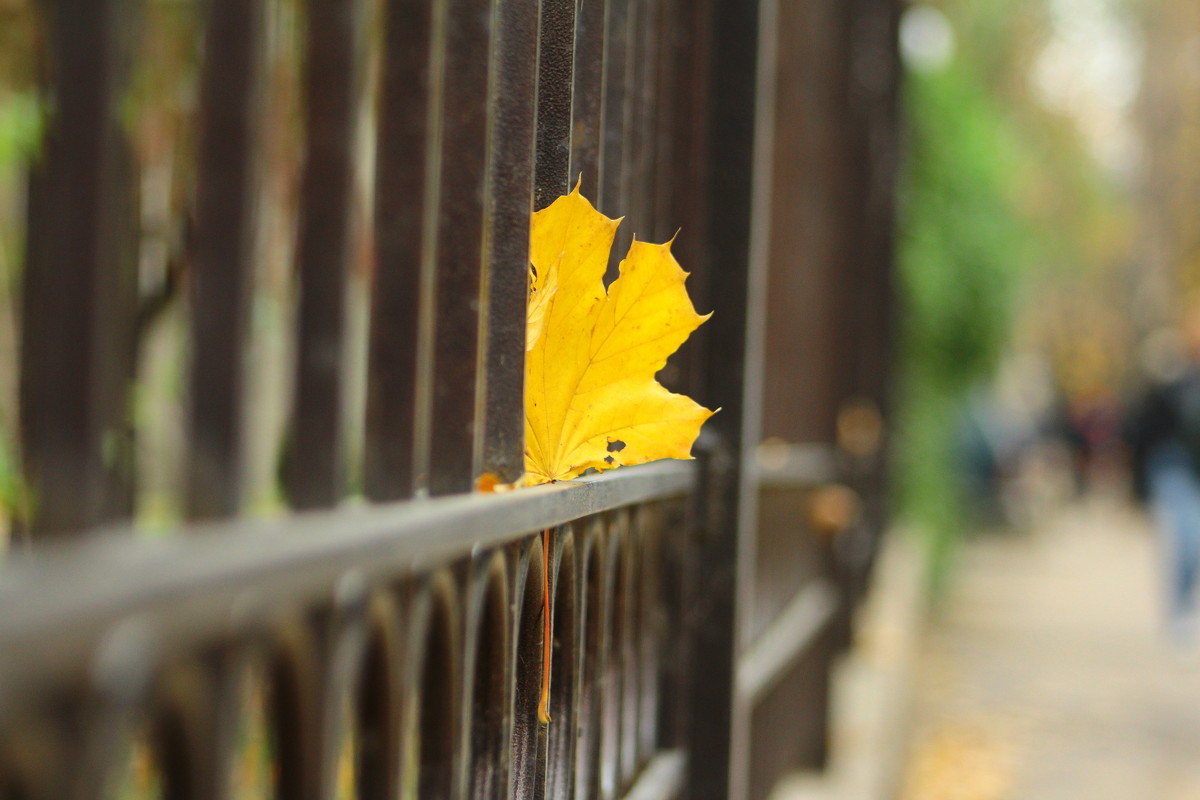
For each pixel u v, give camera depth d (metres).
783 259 2.56
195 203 0.77
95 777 0.57
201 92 0.77
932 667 5.86
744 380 1.50
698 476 1.49
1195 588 6.46
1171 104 21.34
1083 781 3.99
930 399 7.24
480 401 1.01
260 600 0.72
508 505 0.94
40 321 0.66
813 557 3.12
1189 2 20.22
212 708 0.71
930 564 6.80
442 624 0.90
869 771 3.00
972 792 3.86
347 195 0.83
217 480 0.77
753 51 1.51
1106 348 26.42
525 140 1.02
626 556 1.22
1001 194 7.58
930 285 6.56
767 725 2.36
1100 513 18.09
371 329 0.89
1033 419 18.36
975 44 12.63
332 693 0.80
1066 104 15.36
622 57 1.22
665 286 1.06
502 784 0.98
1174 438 6.55
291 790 0.80
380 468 0.88
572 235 1.06
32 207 0.91
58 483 0.66
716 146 1.51
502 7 1.02
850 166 3.89
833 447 3.53
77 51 0.66
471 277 0.96
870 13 4.14
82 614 0.55
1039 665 5.95
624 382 1.07
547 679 1.04
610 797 1.21
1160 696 5.31
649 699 1.35
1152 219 22.42
